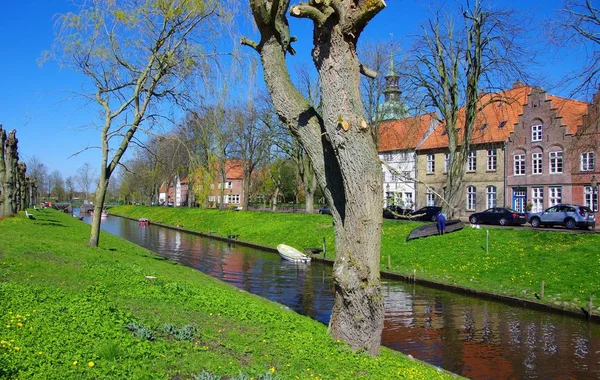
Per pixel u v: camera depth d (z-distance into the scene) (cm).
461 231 3012
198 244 4353
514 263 2338
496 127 5312
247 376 679
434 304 1961
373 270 985
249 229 4784
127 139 2066
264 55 1087
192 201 7769
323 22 957
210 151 1961
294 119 1069
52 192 15100
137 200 12888
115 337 761
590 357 1331
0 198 3669
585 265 2091
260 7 1016
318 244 3625
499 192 5169
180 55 1945
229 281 2439
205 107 1931
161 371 665
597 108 3148
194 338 846
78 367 623
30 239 1936
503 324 1666
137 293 1134
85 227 4006
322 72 990
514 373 1217
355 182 973
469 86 3438
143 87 2033
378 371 838
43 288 1024
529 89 4869
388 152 6241
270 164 7144
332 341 990
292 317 1242
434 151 5819
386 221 3850
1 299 872
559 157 4659
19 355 625
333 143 987
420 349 1398
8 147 3334
